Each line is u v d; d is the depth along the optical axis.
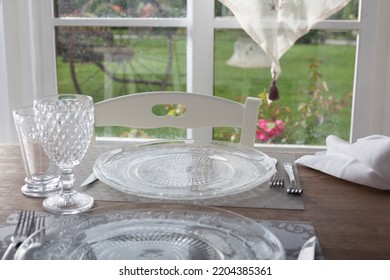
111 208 0.84
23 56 1.99
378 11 1.89
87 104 0.92
